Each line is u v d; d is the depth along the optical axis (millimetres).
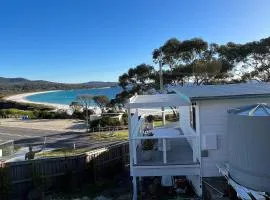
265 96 12305
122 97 45906
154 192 14258
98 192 16375
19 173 15953
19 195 15922
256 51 42375
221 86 16906
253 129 10016
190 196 13656
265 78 43125
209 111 13062
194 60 43781
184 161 13555
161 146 15375
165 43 43625
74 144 28844
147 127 20922
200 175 13109
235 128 10625
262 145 9914
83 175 17875
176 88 17281
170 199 13477
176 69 42938
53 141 33188
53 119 55219
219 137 13031
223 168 12484
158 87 43812
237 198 11008
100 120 39594
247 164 10234
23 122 51594
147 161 13922
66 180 17125
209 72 40688
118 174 19797
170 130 19094
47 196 16062
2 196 15094
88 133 37562
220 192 11570
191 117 15453
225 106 13031
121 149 20641
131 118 13758
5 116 61000
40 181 16219
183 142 17250
